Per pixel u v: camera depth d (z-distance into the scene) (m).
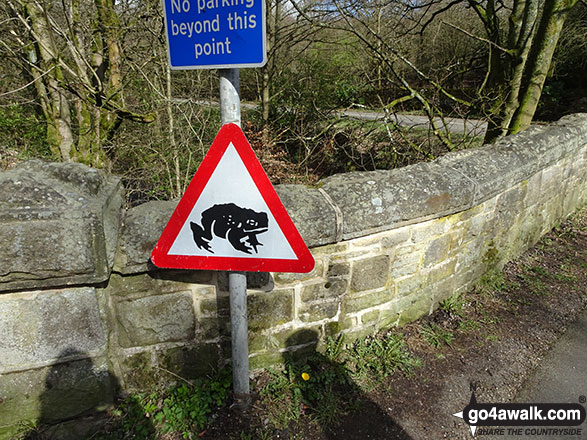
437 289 2.80
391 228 2.23
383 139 6.08
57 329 1.61
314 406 2.07
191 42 1.42
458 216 2.66
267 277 2.03
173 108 5.28
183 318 1.91
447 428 2.02
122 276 1.74
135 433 1.83
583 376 2.41
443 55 7.12
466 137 5.36
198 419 1.90
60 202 1.46
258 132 6.61
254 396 2.07
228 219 1.58
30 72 4.51
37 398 1.68
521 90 4.59
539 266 3.68
